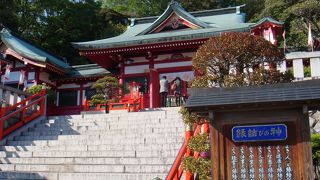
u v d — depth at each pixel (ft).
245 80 30.91
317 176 27.84
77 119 48.37
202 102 17.49
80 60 130.72
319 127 36.68
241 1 150.20
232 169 17.08
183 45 68.03
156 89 69.31
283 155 16.63
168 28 75.82
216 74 31.73
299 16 109.40
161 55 72.90
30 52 80.89
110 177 28.94
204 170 23.62
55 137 41.39
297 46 108.17
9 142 40.98
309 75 46.55
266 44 31.76
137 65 74.13
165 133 37.86
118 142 36.70
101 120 47.44
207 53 31.58
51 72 83.35
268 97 16.71
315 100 15.92
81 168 31.30
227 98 17.44
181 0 146.20
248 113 17.37
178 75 70.85
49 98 77.87
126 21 154.61
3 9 111.14
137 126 42.96
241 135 17.24
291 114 16.80
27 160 34.68
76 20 136.46
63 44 130.93
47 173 30.58
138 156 32.50
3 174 31.50
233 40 31.37
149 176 28.19
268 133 16.93
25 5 127.54
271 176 16.61
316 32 105.19
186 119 27.37
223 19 82.33
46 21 131.64
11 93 48.29
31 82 78.54
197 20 72.23
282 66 42.98
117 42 69.72
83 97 83.71
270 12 121.80
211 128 17.62
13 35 84.48
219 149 17.37
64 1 135.44
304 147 16.20
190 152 26.09
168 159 30.68
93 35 142.10
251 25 61.82
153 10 154.92
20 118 46.09
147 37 71.05
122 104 59.57
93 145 35.60
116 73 79.05
